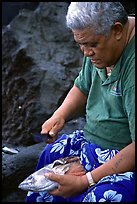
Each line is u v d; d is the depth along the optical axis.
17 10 4.26
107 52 1.92
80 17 1.84
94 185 1.90
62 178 1.88
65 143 2.24
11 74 3.84
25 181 1.95
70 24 1.88
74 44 3.89
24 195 3.06
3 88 3.88
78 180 1.90
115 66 1.96
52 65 3.77
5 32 3.90
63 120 2.23
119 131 2.03
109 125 2.04
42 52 3.83
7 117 3.87
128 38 1.95
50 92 3.70
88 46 1.92
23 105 3.75
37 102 3.69
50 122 2.20
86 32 1.87
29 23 3.95
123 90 1.95
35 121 3.67
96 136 2.12
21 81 3.78
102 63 1.96
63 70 3.76
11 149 3.52
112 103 2.02
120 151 1.92
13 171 3.10
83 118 3.69
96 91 2.11
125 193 1.86
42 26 3.94
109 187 1.87
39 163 2.28
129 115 1.91
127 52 1.94
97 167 2.00
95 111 2.11
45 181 1.92
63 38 3.91
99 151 2.06
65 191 1.90
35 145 3.43
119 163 1.90
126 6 3.84
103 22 1.86
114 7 1.88
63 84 3.70
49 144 2.28
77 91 2.31
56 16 3.97
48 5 4.00
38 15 3.96
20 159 3.18
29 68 3.77
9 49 3.87
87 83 2.26
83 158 2.09
